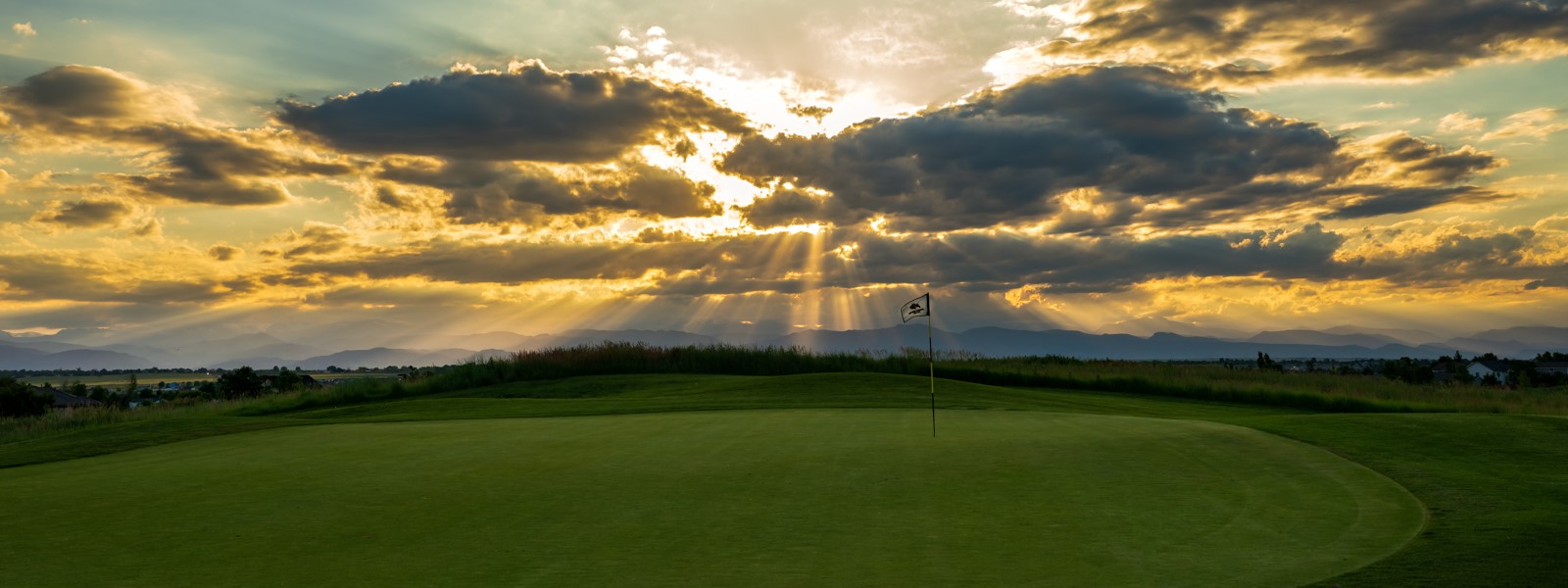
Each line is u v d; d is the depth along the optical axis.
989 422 25.81
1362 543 11.52
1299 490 15.05
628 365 56.97
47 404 69.44
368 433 24.97
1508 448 19.22
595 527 12.69
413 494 15.19
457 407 36.78
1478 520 12.51
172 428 26.64
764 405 35.72
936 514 13.45
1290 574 10.09
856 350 59.94
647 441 21.84
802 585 9.88
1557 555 10.41
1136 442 20.53
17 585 10.15
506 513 13.66
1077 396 42.69
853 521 12.98
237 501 14.76
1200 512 13.50
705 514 13.47
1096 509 13.73
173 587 10.00
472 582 10.05
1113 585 9.82
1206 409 37.78
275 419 30.47
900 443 20.86
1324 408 40.19
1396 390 44.56
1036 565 10.63
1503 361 117.44
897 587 9.80
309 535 12.33
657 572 10.41
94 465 19.88
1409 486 15.25
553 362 57.00
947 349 58.84
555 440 22.28
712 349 58.69
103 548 11.75
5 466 20.55
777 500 14.50
